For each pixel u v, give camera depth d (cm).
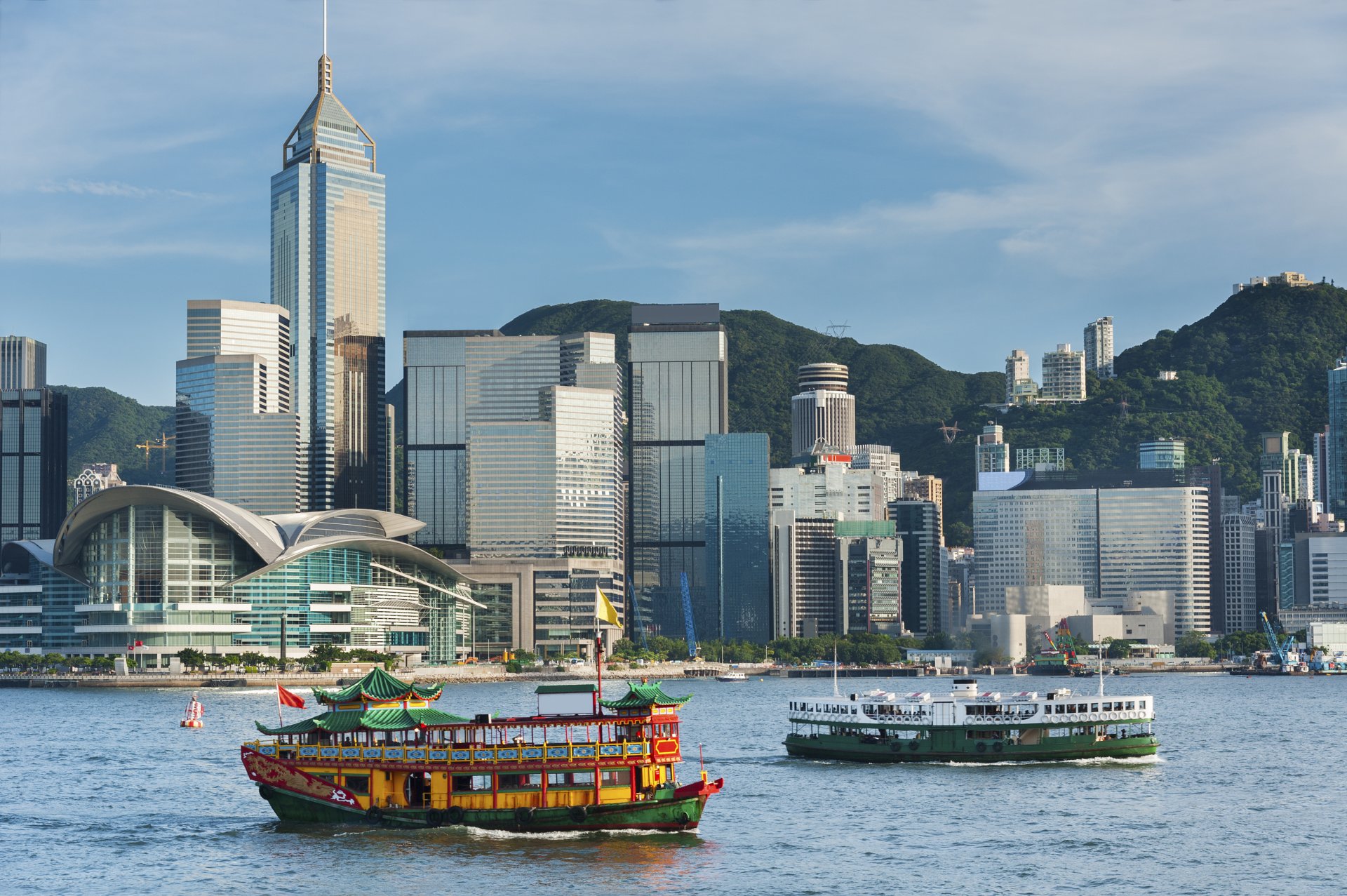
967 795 15850
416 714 13062
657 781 13000
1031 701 18825
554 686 12962
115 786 16650
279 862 11931
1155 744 19275
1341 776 17862
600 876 11488
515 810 12700
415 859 11981
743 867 11906
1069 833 13525
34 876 11606
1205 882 11519
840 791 16100
